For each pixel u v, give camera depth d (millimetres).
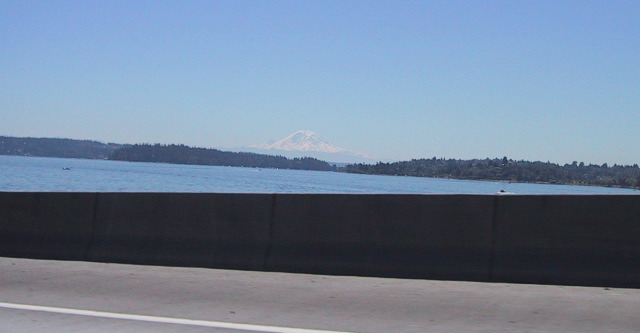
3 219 13188
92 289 10031
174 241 12008
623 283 9672
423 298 9188
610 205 9875
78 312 8672
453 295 9344
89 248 12492
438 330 7691
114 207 12508
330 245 11062
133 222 12336
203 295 9562
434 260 10484
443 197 10586
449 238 10492
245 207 11656
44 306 9008
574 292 9430
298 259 11148
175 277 10828
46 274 11156
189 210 12008
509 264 10148
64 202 12852
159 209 12211
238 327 7918
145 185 64750
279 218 11422
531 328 7723
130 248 12234
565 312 8375
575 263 9906
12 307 8961
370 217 10922
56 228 12820
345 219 11047
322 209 11203
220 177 107375
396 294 9453
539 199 10172
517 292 9469
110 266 11867
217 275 10961
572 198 10039
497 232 10297
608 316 8188
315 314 8453
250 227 11578
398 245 10727
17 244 12969
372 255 10805
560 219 10055
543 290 9578
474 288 9750
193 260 11773
